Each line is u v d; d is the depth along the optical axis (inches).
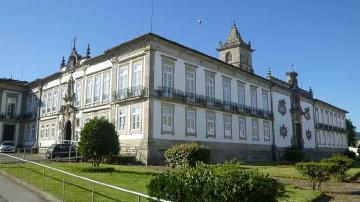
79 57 1583.4
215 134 1362.0
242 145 1514.5
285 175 816.3
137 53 1198.9
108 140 788.6
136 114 1152.2
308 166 593.0
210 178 249.0
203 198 245.0
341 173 745.0
